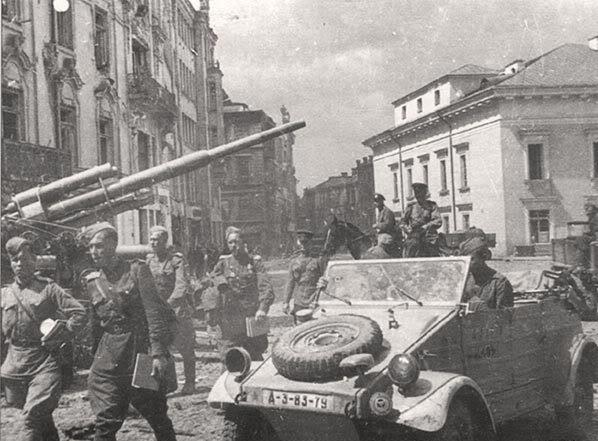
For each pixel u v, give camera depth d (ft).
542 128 147.23
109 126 91.25
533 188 147.43
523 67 154.92
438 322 18.28
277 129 42.75
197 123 166.50
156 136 113.29
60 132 74.59
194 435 23.06
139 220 101.40
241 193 208.03
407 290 19.90
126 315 17.48
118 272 18.01
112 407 17.35
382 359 17.02
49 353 18.08
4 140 57.31
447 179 167.53
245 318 26.99
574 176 147.84
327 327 18.02
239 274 27.12
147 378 17.08
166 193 119.75
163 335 17.42
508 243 147.33
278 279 102.47
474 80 175.94
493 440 17.40
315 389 16.48
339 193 226.79
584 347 23.16
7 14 65.67
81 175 40.04
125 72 97.91
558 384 21.94
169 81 133.80
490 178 150.82
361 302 20.30
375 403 15.70
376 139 200.44
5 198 42.65
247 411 18.80
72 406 27.81
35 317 18.04
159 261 30.37
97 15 90.48
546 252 143.64
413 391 16.16
